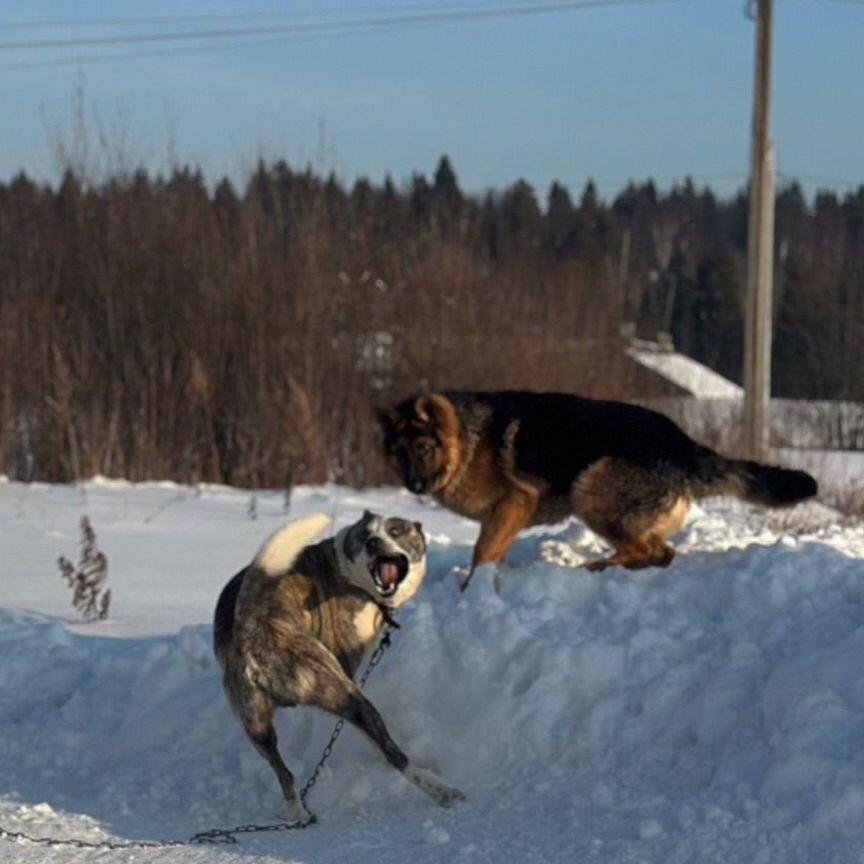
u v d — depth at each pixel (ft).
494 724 22.54
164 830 21.04
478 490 30.78
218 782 23.56
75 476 60.23
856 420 96.07
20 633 30.71
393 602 22.57
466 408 31.14
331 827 20.70
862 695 19.33
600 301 77.97
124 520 48.52
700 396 98.89
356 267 69.26
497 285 72.84
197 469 64.44
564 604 25.72
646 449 29.53
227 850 19.34
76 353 66.59
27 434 64.18
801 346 128.77
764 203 67.51
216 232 69.77
